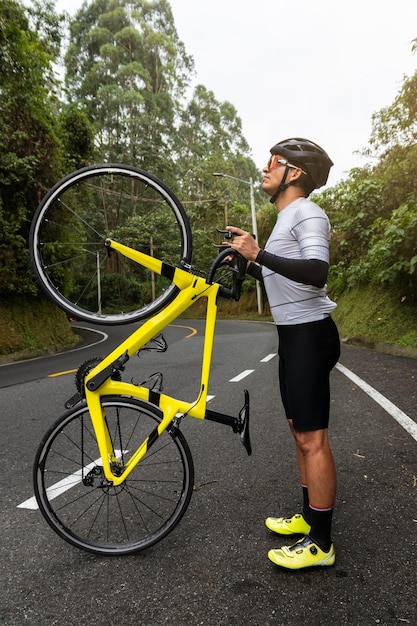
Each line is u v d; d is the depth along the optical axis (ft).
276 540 6.75
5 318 41.24
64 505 8.13
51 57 46.73
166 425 6.47
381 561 6.07
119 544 6.59
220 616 5.07
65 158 52.19
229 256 6.55
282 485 8.72
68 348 46.57
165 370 22.76
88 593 5.58
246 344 35.58
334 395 15.99
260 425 12.75
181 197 139.54
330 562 5.93
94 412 6.52
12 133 42.93
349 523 7.14
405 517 7.25
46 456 6.53
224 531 7.07
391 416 13.01
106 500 8.30
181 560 6.29
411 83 31.96
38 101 45.68
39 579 5.91
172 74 177.37
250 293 101.04
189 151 186.29
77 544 6.54
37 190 44.52
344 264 46.93
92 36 169.27
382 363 22.76
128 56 168.96
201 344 37.32
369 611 5.08
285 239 6.22
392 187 37.91
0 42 39.40
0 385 21.61
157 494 8.50
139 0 185.98
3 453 11.12
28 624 5.02
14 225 42.57
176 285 6.40
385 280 31.01
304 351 6.12
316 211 6.10
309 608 5.16
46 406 16.30
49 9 47.11
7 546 6.82
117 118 145.18
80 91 161.07
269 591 5.51
